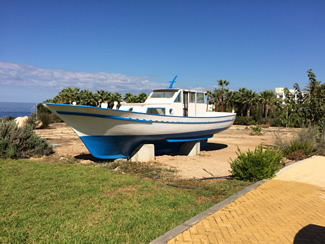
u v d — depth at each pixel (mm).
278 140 15750
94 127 10500
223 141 21781
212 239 4219
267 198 6414
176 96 13438
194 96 15023
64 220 5043
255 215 5277
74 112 9977
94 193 6762
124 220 5055
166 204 5988
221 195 6844
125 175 8844
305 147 13656
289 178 8617
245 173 8492
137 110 12562
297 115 17141
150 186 7520
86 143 10883
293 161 12203
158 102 13773
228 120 16703
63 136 21719
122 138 11312
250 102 58562
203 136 15109
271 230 4582
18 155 11445
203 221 4941
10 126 12461
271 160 8695
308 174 9273
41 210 5543
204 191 7086
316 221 5020
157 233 4473
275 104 59125
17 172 8789
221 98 59625
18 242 4172
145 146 11930
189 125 13289
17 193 6613
